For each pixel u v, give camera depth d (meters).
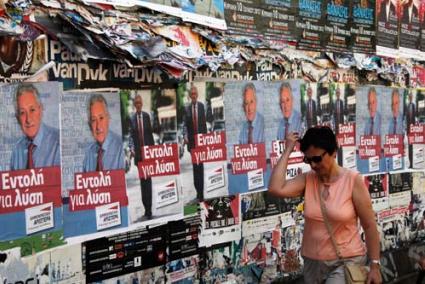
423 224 8.45
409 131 8.19
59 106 4.25
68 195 4.32
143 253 4.88
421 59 8.46
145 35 4.77
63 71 4.28
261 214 6.01
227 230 5.64
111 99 4.61
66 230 4.31
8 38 3.92
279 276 6.23
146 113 4.89
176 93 5.14
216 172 5.52
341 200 4.03
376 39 7.59
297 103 6.41
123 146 4.70
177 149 5.14
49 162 4.19
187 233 5.26
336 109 6.97
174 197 5.11
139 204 4.82
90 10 4.45
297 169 6.39
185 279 5.26
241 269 5.81
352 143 7.21
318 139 4.00
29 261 4.07
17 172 4.00
